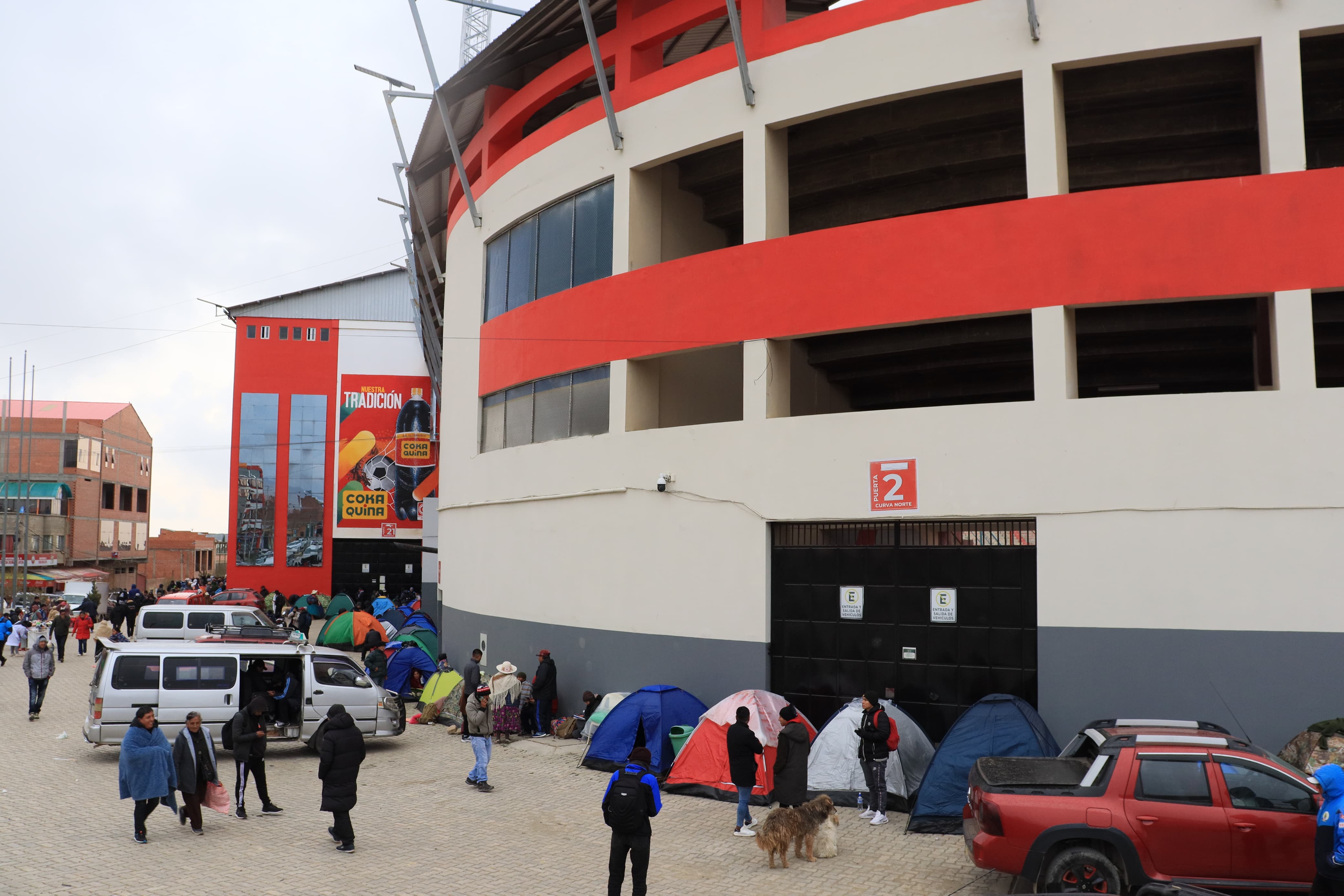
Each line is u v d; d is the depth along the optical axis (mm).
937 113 15445
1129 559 12398
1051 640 12711
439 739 17984
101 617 38250
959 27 14000
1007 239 13469
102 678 15641
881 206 17594
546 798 13422
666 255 18172
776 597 15062
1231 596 11883
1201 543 12078
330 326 43656
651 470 16562
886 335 17672
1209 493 12094
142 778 11039
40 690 19203
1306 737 10930
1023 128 15656
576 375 18453
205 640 17422
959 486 13461
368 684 17141
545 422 19391
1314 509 11648
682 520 16047
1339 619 11430
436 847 11133
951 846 11062
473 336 22641
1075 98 14641
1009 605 13391
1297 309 12023
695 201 19109
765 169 15516
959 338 16984
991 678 13406
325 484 43156
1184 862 8555
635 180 17469
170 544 81938
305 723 16453
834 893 9578
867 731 12086
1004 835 8812
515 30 19062
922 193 17172
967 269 13703
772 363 15438
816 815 10680
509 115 21156
